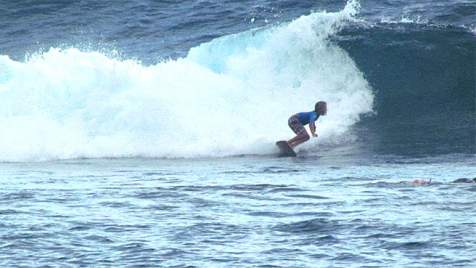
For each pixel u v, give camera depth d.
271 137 92.31
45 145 90.12
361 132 96.75
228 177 75.06
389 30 107.44
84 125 92.75
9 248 49.62
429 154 87.12
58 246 50.00
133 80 95.81
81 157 89.75
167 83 96.44
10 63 97.31
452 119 100.00
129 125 92.44
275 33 104.44
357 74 103.50
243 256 47.88
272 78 101.00
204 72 99.25
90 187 69.25
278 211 58.50
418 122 99.50
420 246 48.97
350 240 50.62
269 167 81.69
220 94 97.25
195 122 93.12
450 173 75.56
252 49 103.50
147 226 54.56
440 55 106.19
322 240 50.78
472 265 45.34
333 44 104.50
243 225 54.69
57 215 57.69
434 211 57.34
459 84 104.75
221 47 103.75
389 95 102.94
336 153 89.75
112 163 85.69
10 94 94.88
